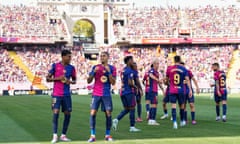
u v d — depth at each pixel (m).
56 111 20.61
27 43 100.00
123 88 24.58
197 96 72.56
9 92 89.81
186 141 20.16
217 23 109.94
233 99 61.28
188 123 29.19
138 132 24.09
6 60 95.56
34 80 93.38
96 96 20.64
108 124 20.72
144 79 30.34
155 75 28.70
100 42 113.69
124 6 117.06
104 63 20.83
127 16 111.56
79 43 108.44
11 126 27.95
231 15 112.88
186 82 26.41
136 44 106.19
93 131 20.42
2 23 101.44
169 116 34.84
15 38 97.88
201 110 41.38
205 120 31.45
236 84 97.50
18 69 94.44
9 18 103.50
